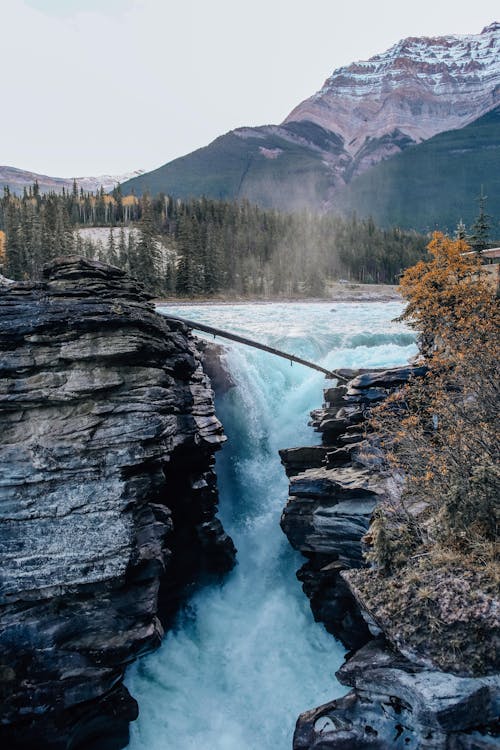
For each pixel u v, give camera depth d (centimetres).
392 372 2005
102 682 1309
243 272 9850
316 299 9025
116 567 1356
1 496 1327
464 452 1373
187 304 7256
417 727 989
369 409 1830
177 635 1733
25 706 1284
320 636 1708
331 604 1670
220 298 8456
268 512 2278
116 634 1353
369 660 1112
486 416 1432
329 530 1666
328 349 3703
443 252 2238
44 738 1295
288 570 1981
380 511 1448
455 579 1088
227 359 2556
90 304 1449
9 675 1290
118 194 17562
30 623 1316
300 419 2612
